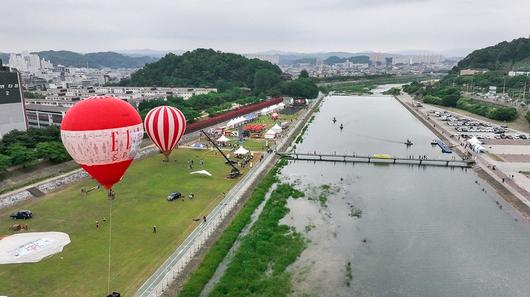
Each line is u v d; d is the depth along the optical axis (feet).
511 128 624.59
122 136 192.65
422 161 433.07
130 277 191.93
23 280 188.14
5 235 233.14
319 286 196.85
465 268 217.15
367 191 341.41
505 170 385.29
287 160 444.55
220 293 184.75
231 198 302.45
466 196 330.54
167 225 251.19
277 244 238.48
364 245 241.14
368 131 631.56
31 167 334.44
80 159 192.65
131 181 338.54
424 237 253.03
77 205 282.56
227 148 469.98
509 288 199.31
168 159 408.67
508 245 244.01
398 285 199.52
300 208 299.38
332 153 476.13
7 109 458.09
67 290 180.75
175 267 202.08
